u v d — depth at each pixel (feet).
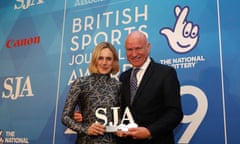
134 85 6.51
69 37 10.06
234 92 7.39
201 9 8.16
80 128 6.04
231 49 7.61
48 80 10.13
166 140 6.05
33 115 10.14
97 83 6.40
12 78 10.87
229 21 7.77
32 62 10.61
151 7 8.87
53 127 9.70
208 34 7.95
